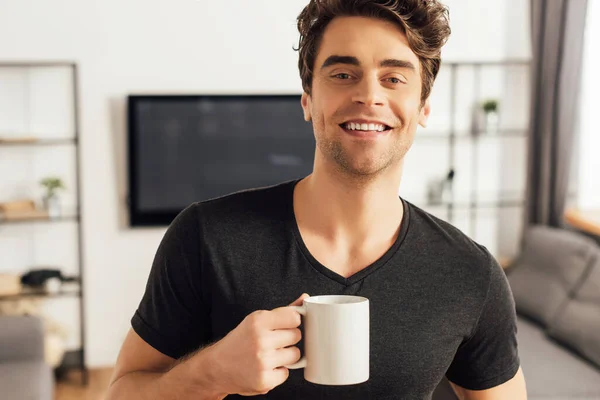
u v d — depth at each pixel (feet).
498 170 17.35
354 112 3.84
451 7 16.70
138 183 15.49
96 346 15.56
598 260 12.10
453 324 4.14
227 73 15.74
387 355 4.02
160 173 15.60
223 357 3.37
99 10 15.12
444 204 16.87
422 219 4.37
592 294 11.62
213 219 4.22
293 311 3.34
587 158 16.28
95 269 15.49
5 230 15.16
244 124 15.88
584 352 10.98
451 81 16.93
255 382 3.26
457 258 4.25
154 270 4.24
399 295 4.10
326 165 4.03
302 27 4.21
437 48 4.04
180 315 4.17
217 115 15.75
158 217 15.64
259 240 4.16
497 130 16.71
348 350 3.32
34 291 14.38
